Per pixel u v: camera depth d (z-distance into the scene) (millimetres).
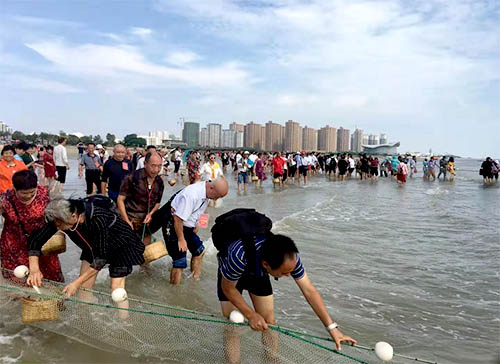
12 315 3781
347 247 7625
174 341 3383
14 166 7402
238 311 3311
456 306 4832
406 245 7910
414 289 5406
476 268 6410
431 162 29906
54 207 3512
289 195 16594
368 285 5520
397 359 3141
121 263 4059
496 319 4469
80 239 3988
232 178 26156
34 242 3857
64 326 3645
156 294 4887
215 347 3297
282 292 5176
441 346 3814
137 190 5398
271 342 3105
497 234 9062
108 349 3475
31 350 3402
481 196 17469
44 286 3848
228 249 3094
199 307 4539
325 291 5234
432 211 12633
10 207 3896
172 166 29828
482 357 3607
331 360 2961
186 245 5090
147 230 5699
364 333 4039
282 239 2928
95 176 12766
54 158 14406
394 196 17172
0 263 4160
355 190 20000
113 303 3604
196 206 5125
